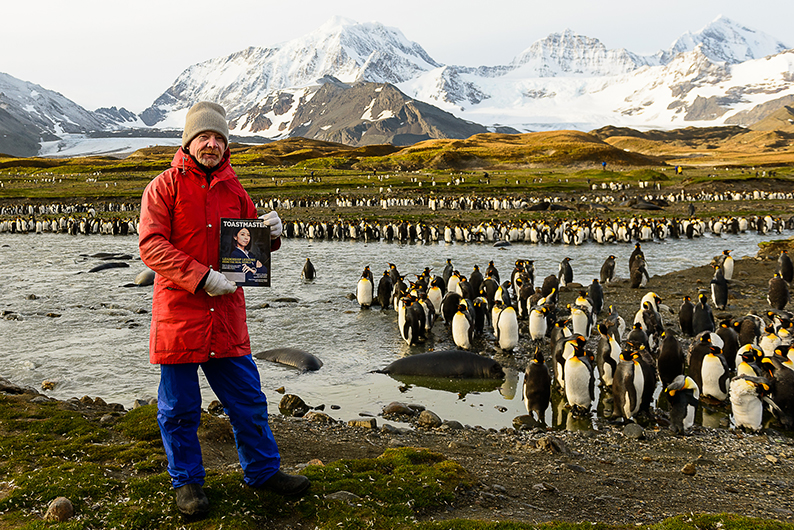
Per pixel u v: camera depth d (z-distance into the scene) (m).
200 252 4.64
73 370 12.27
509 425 9.78
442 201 64.19
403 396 11.08
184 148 4.71
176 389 4.60
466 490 5.96
